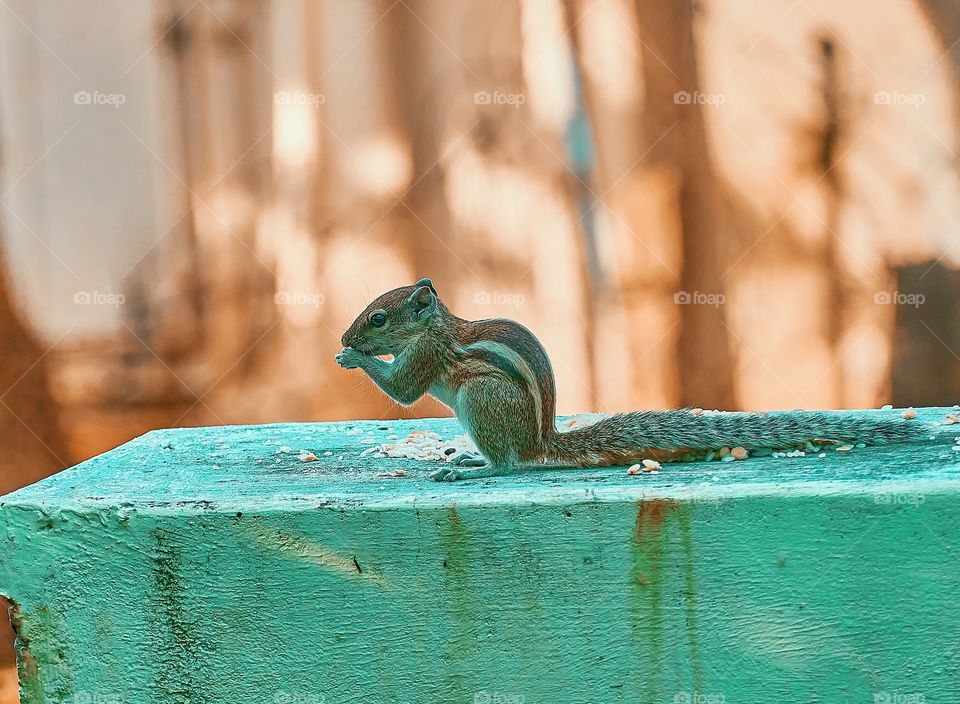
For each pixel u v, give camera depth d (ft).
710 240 47.19
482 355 17.95
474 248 47.34
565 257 47.29
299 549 15.55
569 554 15.37
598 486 15.85
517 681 15.65
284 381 47.26
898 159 46.24
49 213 45.32
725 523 15.15
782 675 15.31
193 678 15.89
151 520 15.58
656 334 47.52
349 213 47.14
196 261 46.70
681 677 15.47
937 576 14.92
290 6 45.96
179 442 22.38
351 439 22.44
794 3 46.01
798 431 18.28
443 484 16.92
